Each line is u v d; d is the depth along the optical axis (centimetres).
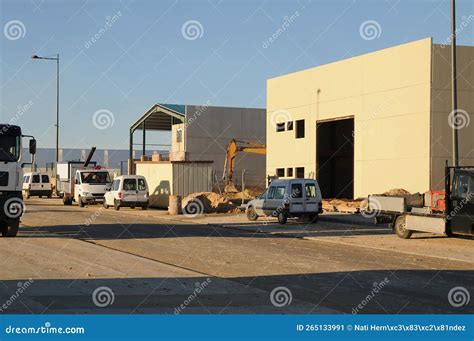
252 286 1138
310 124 4250
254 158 6506
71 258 1470
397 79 3488
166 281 1176
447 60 3303
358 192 3797
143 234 2147
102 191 4084
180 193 3903
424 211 2027
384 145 3584
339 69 3956
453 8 2380
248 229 2384
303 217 2816
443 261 1525
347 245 1873
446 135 3303
